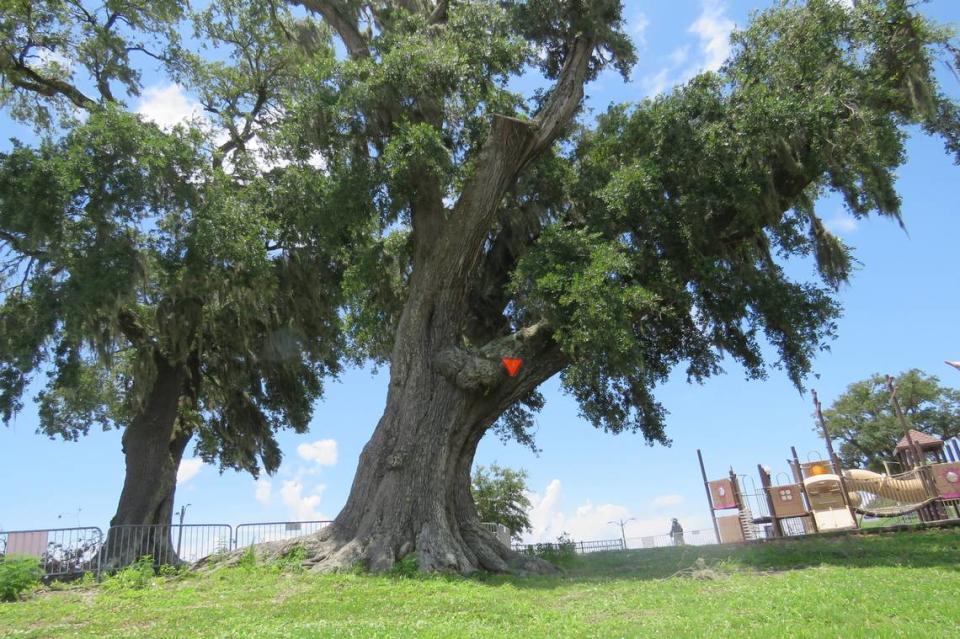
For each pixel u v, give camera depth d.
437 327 14.32
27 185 14.05
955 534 13.33
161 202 15.64
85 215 14.72
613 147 16.30
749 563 11.38
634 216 14.62
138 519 18.84
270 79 21.17
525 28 16.25
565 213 16.89
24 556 11.47
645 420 18.97
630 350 12.16
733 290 14.99
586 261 13.22
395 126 14.39
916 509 16.30
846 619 6.14
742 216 14.36
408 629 6.67
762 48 14.52
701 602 7.59
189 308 18.67
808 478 18.17
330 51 19.88
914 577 8.31
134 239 15.53
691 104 14.71
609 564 14.03
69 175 14.20
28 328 14.81
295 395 23.38
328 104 14.34
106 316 15.89
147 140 15.02
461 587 9.87
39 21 17.11
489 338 17.03
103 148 14.77
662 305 15.11
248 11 20.08
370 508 12.67
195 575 11.98
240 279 17.30
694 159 14.31
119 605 9.14
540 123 14.98
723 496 19.64
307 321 21.25
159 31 18.80
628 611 7.42
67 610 8.80
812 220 16.52
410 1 17.48
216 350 22.30
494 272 17.22
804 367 15.93
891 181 14.05
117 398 23.64
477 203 14.34
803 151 13.85
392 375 14.16
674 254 14.74
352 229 16.08
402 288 18.19
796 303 14.91
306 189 16.69
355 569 11.35
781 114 13.13
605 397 18.86
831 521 17.36
